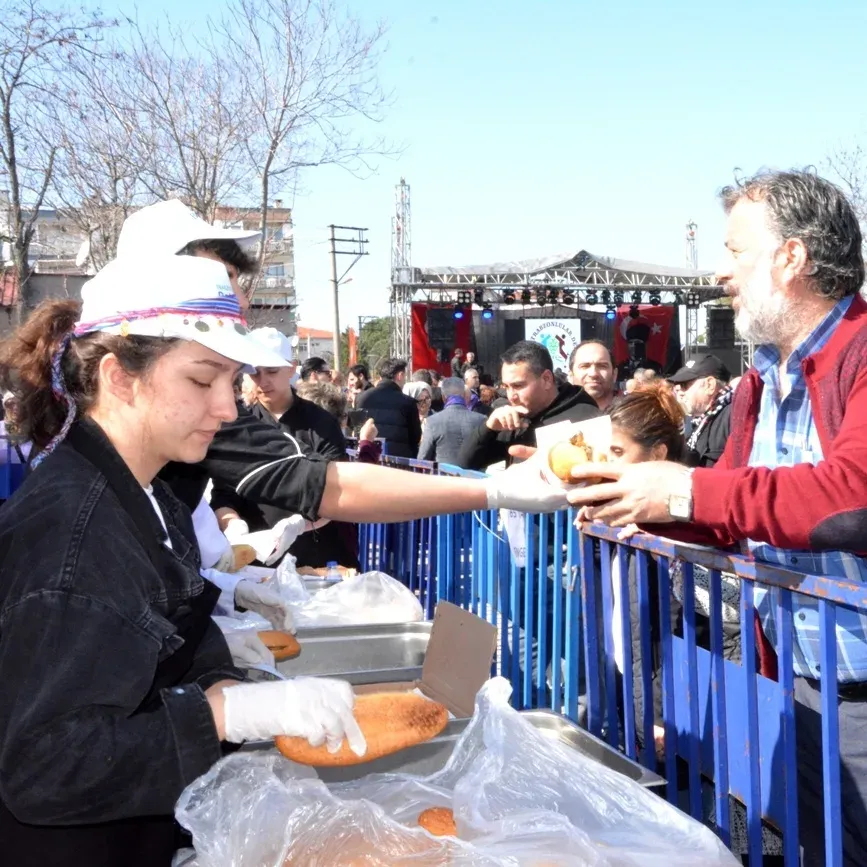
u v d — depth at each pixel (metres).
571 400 4.36
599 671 2.27
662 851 1.30
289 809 1.30
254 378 3.98
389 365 10.09
